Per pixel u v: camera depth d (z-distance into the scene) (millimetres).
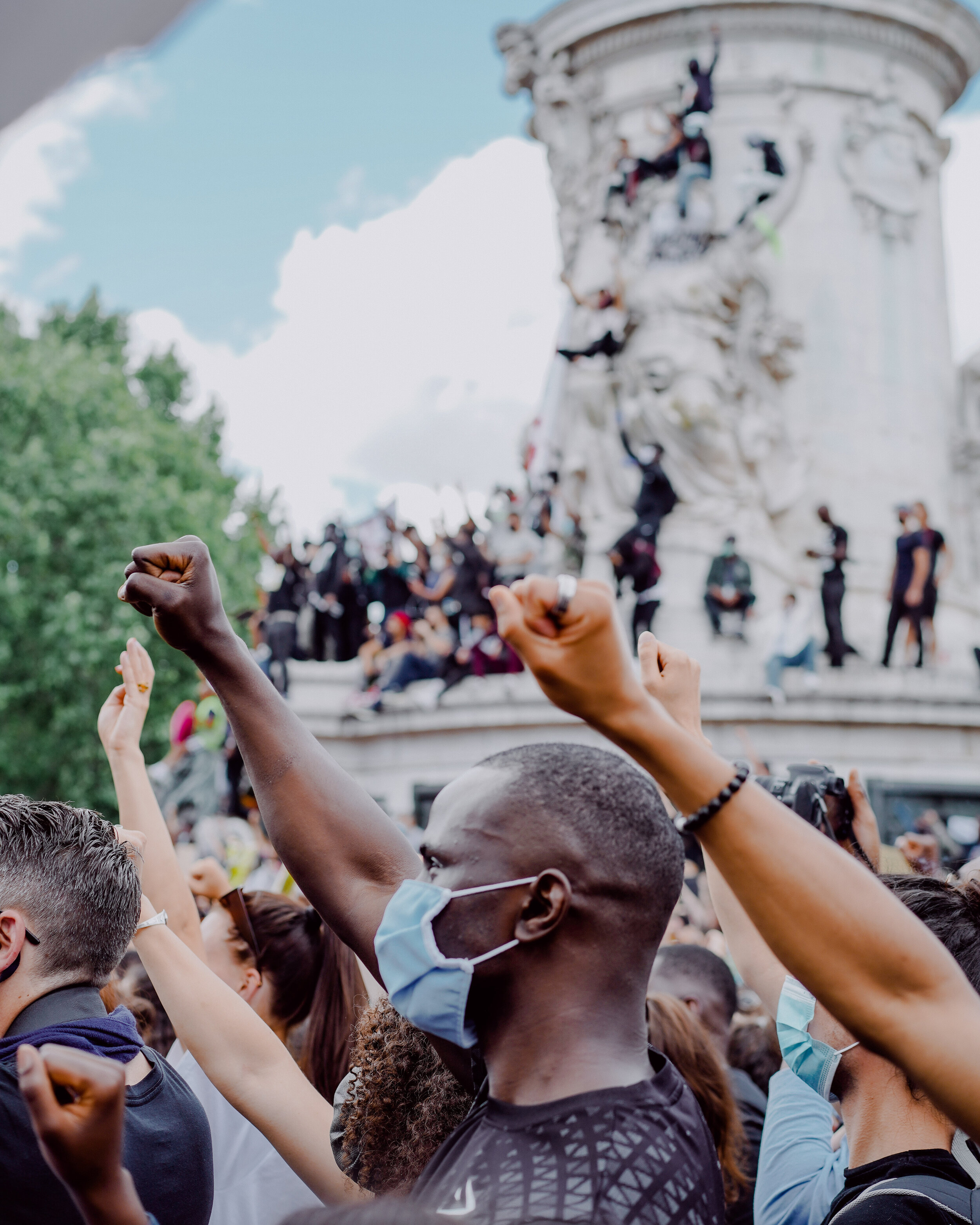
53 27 2137
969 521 28859
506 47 29906
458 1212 2115
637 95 28266
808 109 28141
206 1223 3332
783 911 1962
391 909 2412
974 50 29328
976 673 24016
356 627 27766
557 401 28734
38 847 3193
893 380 27891
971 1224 2777
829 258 27812
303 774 3064
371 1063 3289
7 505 40094
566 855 2311
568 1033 2301
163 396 59312
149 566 3014
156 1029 5723
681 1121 2264
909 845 7938
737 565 24422
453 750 23703
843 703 22500
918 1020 1962
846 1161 3596
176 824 24438
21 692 39656
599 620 1854
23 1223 2855
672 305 26578
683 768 1947
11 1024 3131
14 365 44562
